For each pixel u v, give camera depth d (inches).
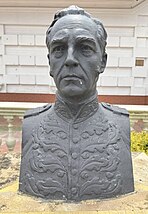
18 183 69.3
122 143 62.2
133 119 133.9
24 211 56.2
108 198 59.3
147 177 75.5
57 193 58.6
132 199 59.9
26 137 63.9
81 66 55.9
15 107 131.3
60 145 60.1
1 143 138.3
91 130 61.0
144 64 202.4
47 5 193.2
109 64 202.7
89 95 60.7
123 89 206.4
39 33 199.8
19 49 203.2
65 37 55.1
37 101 208.7
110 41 199.3
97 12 194.9
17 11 195.8
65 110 61.3
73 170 58.4
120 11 194.1
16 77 206.8
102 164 59.0
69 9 59.6
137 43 199.6
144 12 194.1
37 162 60.2
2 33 200.7
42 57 203.0
